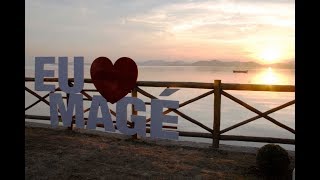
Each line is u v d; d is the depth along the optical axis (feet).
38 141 21.83
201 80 408.05
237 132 66.13
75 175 15.70
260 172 15.96
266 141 19.71
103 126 23.40
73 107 24.45
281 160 15.24
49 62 25.08
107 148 20.42
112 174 15.92
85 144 21.25
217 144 20.66
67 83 24.52
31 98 120.67
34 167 16.67
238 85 19.86
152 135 21.56
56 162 17.57
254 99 153.48
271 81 383.04
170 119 21.17
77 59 23.90
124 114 22.43
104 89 23.03
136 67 21.89
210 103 134.41
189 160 18.29
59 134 23.86
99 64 23.15
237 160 18.37
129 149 20.30
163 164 17.54
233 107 118.32
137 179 15.30
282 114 96.78
